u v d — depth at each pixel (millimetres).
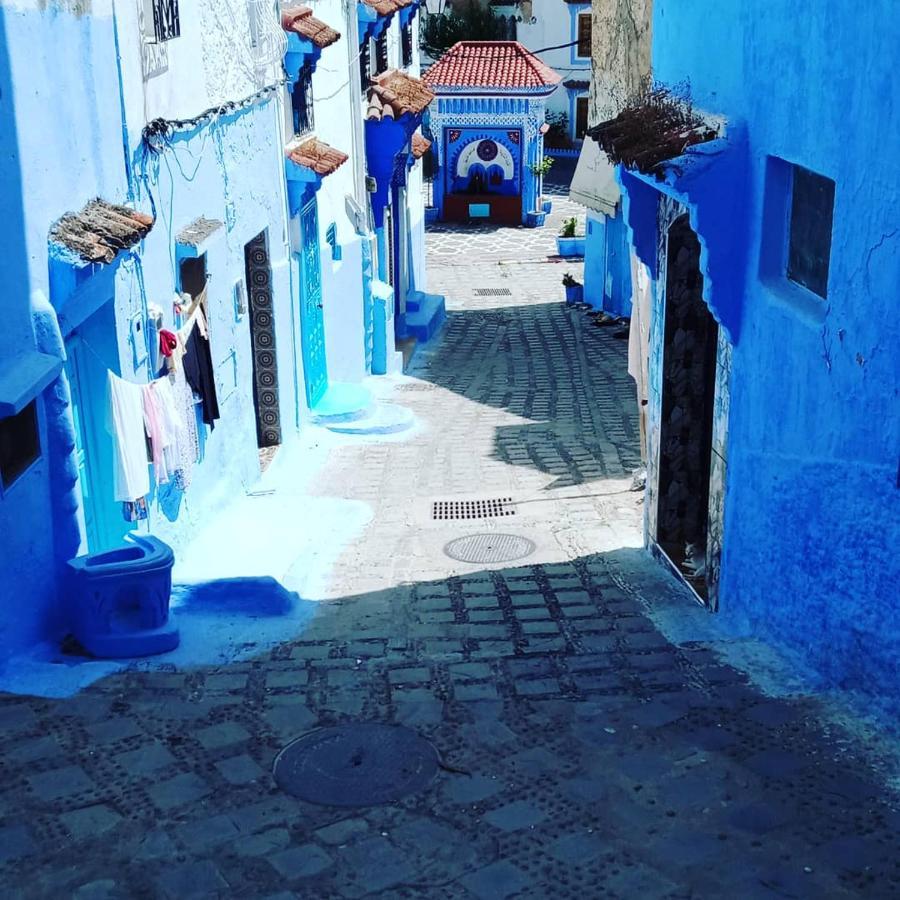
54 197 7434
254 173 12734
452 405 17281
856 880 4996
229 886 5039
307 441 14930
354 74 17703
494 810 5602
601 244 24234
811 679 6871
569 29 42719
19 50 6918
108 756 6082
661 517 9773
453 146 35344
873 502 6219
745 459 7844
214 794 5754
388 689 6953
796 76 6895
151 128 9258
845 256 6398
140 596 7625
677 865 5129
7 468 6855
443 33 42812
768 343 7453
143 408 8812
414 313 22812
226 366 11602
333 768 5996
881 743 6059
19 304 6930
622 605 8602
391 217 21281
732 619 8078
